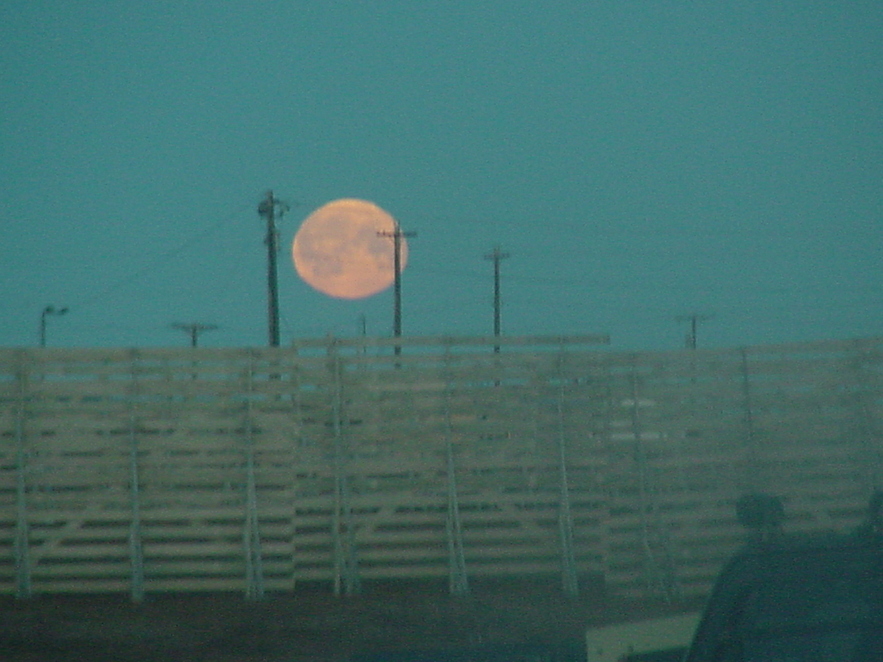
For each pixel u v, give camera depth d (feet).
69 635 161.89
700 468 190.70
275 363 192.13
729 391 191.83
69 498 189.37
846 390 189.98
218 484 192.13
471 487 190.80
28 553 188.34
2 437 189.67
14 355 190.19
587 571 188.24
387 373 192.34
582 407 192.03
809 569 50.98
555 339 192.85
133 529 188.34
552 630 159.22
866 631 51.55
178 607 180.04
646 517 189.16
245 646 154.51
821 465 189.37
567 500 189.16
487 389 192.44
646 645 68.33
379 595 185.26
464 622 165.17
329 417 191.52
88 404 190.29
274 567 188.03
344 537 189.78
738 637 50.80
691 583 186.19
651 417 191.83
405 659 80.53
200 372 191.01
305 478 191.62
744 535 188.34
